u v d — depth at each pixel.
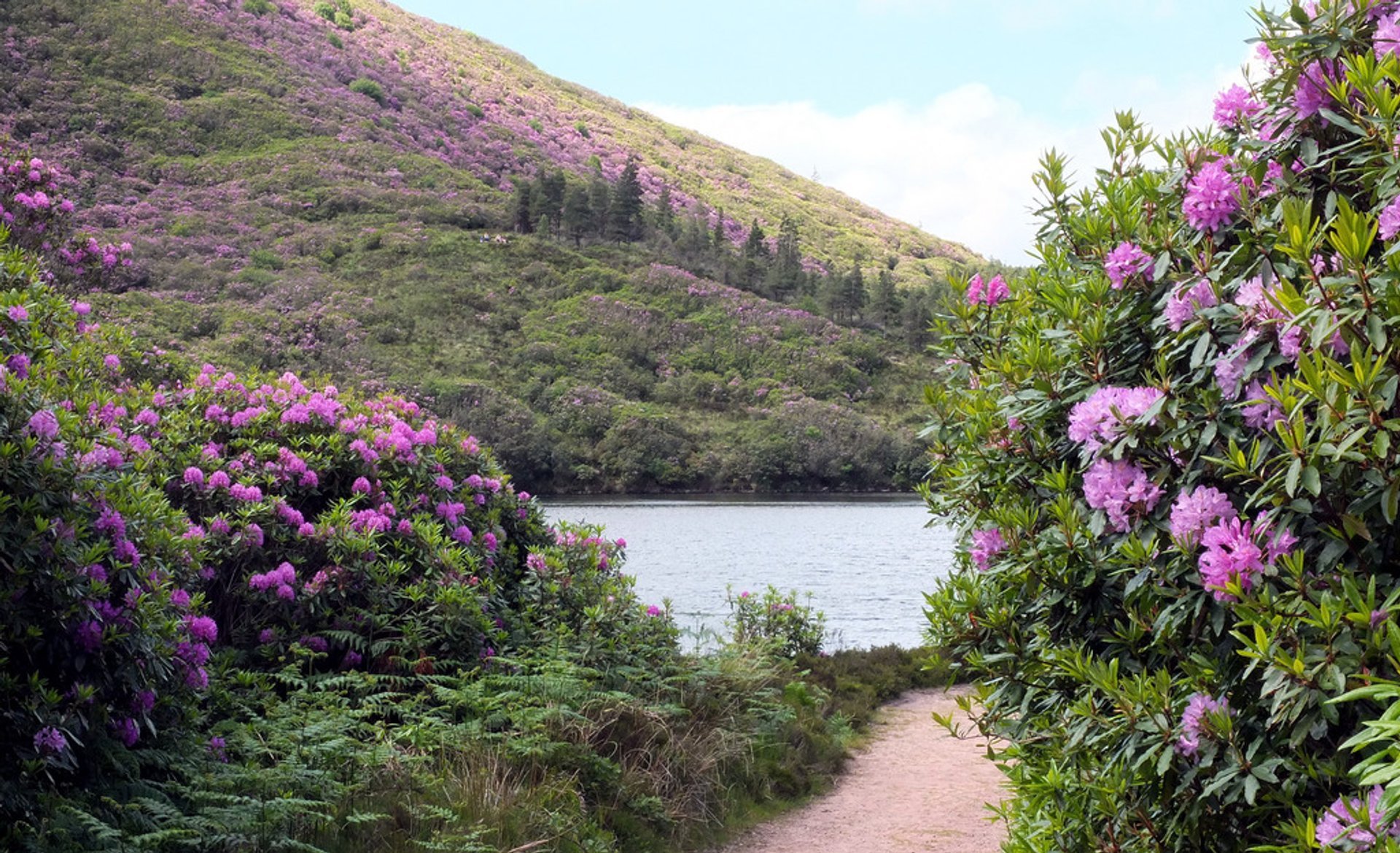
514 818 5.14
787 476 74.31
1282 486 2.36
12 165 8.76
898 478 76.31
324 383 8.23
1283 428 2.24
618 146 170.25
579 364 82.31
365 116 122.44
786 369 86.81
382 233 95.38
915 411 85.38
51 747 3.82
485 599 7.09
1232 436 2.60
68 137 96.25
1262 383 2.58
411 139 122.69
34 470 4.08
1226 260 2.78
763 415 80.06
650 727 6.82
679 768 6.67
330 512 7.07
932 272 163.88
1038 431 3.36
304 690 5.64
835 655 12.89
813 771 7.93
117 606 4.57
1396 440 2.14
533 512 8.95
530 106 165.62
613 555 9.38
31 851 3.57
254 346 68.75
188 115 107.50
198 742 4.93
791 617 12.88
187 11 125.12
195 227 88.50
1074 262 3.46
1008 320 4.11
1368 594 2.12
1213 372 2.79
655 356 86.12
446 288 87.56
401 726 6.08
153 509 5.01
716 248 115.19
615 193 119.19
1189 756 2.55
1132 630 2.87
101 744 4.31
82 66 107.75
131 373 8.02
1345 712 2.30
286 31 135.50
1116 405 2.85
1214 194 2.79
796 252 121.94
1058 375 3.28
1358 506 2.22
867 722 10.07
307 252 89.50
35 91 100.88
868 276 150.00
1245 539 2.36
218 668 5.67
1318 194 2.72
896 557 34.28
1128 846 2.89
